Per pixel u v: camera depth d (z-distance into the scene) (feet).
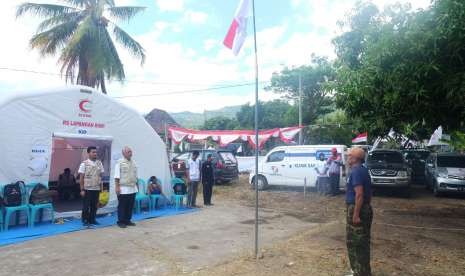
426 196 55.72
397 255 24.40
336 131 97.35
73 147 47.50
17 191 31.45
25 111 33.30
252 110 147.64
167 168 44.27
